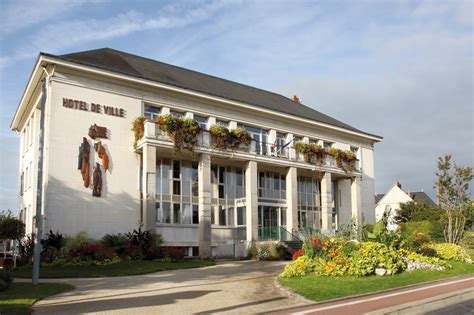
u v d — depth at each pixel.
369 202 39.97
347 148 38.53
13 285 13.62
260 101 34.31
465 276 16.03
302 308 10.24
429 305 10.84
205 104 29.09
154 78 27.36
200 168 26.83
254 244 26.16
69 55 25.12
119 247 21.89
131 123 25.61
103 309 10.18
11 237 23.09
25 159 30.62
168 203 27.12
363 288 12.59
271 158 30.52
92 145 24.17
